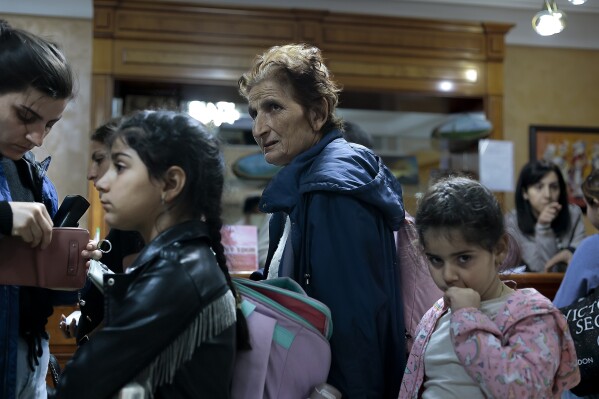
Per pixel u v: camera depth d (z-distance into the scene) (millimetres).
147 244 1499
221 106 5848
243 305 1590
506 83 6324
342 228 1792
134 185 1465
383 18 5781
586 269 2379
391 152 6922
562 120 6379
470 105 6227
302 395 1603
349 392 1720
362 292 1764
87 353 1340
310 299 1662
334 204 1812
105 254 2008
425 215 1645
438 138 5746
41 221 1526
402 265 2023
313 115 2002
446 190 1650
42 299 1730
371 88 5758
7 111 1573
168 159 1474
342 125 2096
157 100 5723
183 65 5500
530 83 6355
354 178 1831
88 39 5719
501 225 1644
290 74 1970
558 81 6395
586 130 6355
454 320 1560
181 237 1456
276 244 2100
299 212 1861
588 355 2135
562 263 3754
